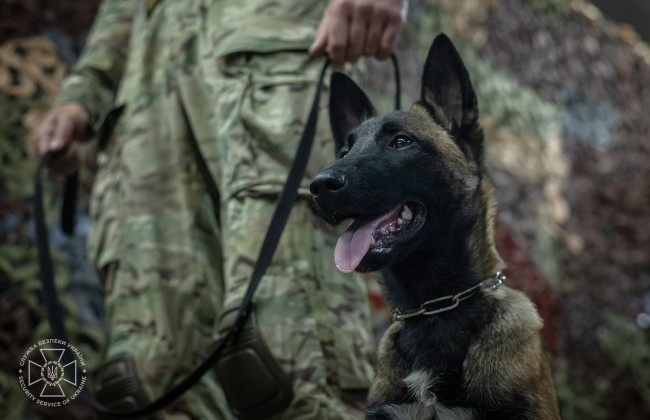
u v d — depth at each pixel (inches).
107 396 84.0
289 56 83.9
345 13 80.7
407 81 216.2
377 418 59.9
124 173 92.7
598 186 278.1
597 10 339.9
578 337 247.9
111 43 109.3
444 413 56.7
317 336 73.7
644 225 275.7
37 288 142.0
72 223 108.9
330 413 71.1
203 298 89.5
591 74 301.6
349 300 77.5
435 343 59.6
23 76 153.9
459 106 67.8
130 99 95.9
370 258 57.9
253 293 70.3
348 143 68.2
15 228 144.0
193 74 91.0
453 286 62.4
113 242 91.7
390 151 62.8
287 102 81.1
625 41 326.0
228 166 80.7
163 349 85.6
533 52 281.3
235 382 72.2
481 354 57.7
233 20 87.3
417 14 231.9
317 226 77.6
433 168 62.9
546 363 60.2
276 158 79.3
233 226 78.2
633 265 269.7
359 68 91.7
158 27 97.0
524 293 63.5
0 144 147.6
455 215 63.4
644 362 254.5
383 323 171.2
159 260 88.4
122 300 88.6
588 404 237.5
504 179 247.1
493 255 64.4
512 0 279.0
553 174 265.0
